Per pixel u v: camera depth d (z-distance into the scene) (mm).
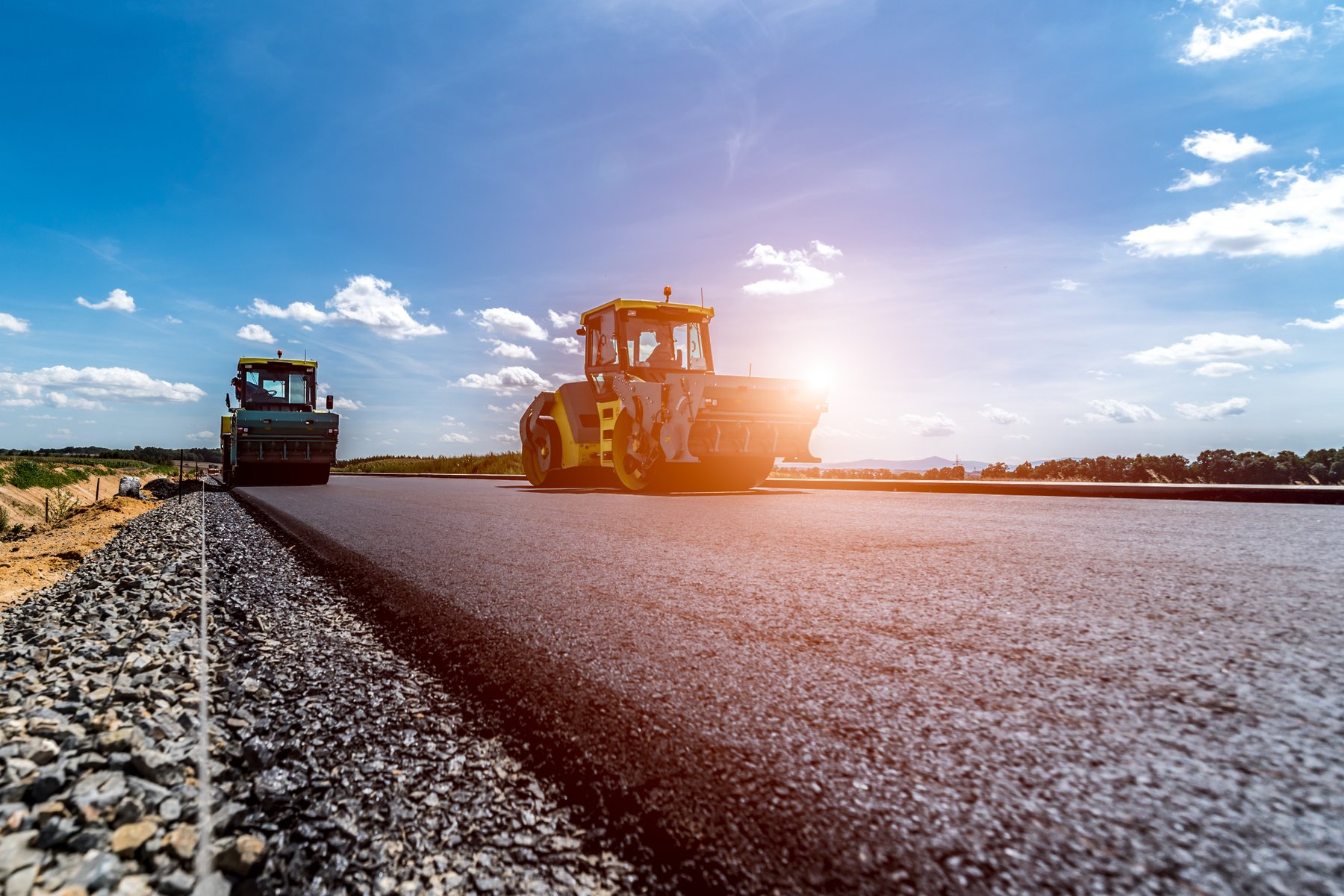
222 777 1361
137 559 4848
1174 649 1708
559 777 1275
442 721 1579
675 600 2469
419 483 16609
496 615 2402
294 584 3420
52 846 1109
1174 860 885
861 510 5895
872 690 1534
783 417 10070
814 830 1027
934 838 981
